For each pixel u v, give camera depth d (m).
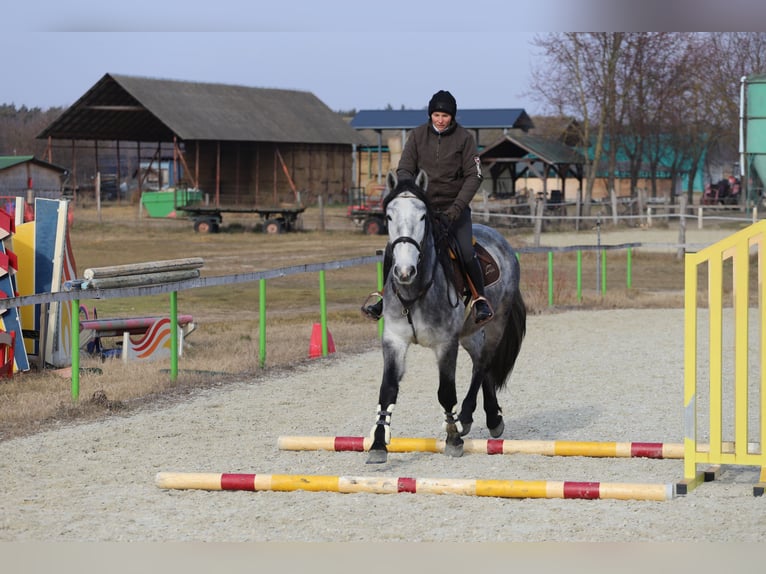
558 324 20.11
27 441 10.18
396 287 8.64
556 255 34.91
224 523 7.47
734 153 69.88
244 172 73.75
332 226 54.53
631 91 58.22
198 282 13.56
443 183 9.38
